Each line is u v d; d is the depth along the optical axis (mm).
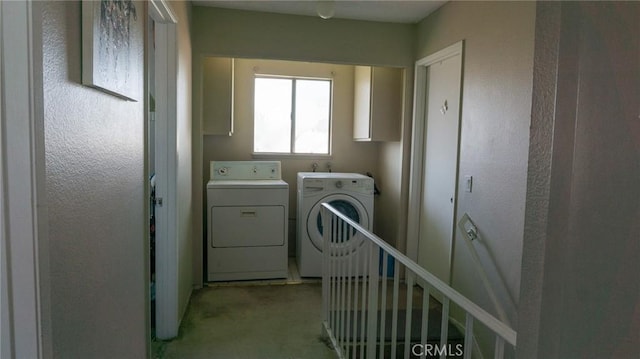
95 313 1158
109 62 1159
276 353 2588
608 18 504
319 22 3609
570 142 566
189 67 3217
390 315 2984
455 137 3178
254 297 3480
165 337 2725
